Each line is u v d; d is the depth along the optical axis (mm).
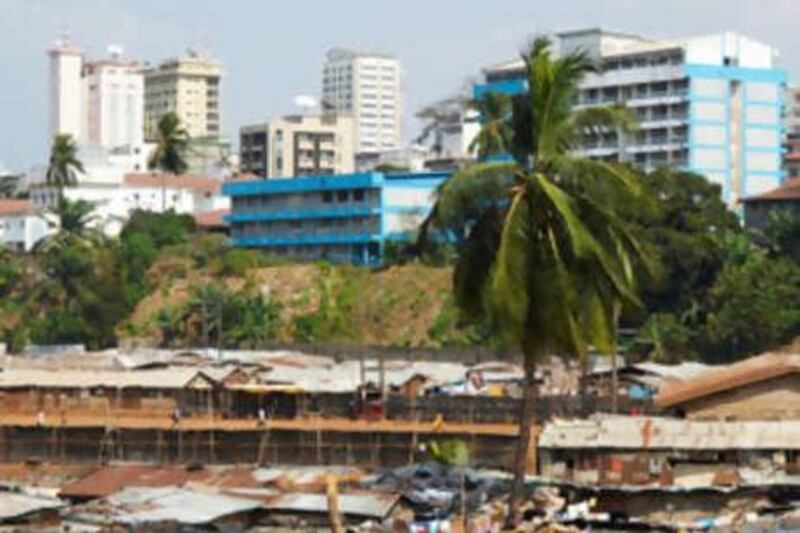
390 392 171750
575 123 104438
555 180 103750
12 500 120125
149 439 158500
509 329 99875
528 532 104625
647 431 125812
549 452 126875
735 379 133375
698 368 181500
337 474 132375
